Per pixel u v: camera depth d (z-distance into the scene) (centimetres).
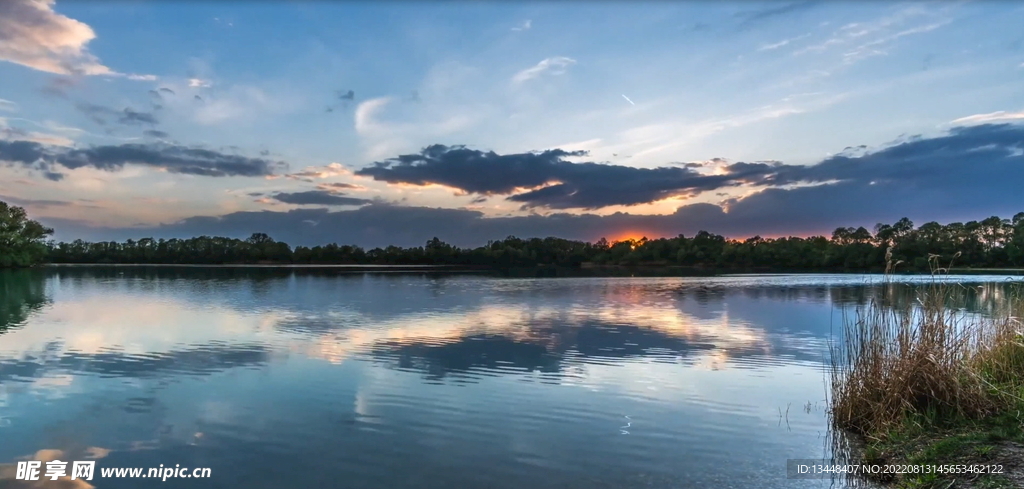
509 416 1102
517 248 12588
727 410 1139
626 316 2611
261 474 845
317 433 1009
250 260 13475
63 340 1922
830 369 1471
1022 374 1093
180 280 5659
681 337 1989
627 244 12862
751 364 1548
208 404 1175
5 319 2472
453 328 2206
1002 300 1617
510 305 3122
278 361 1579
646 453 924
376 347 1791
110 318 2502
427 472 851
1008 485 712
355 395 1242
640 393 1259
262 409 1144
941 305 1052
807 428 1035
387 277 6488
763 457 906
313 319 2469
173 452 925
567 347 1798
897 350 1044
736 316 2611
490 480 827
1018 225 7388
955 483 743
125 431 1018
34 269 8881
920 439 905
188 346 1805
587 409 1145
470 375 1416
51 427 1038
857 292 4091
